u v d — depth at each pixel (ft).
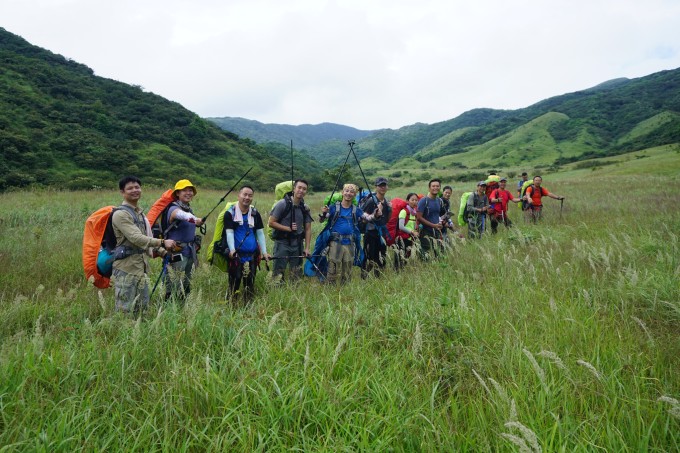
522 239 24.12
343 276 21.02
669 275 16.03
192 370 9.60
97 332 12.22
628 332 12.02
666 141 424.87
